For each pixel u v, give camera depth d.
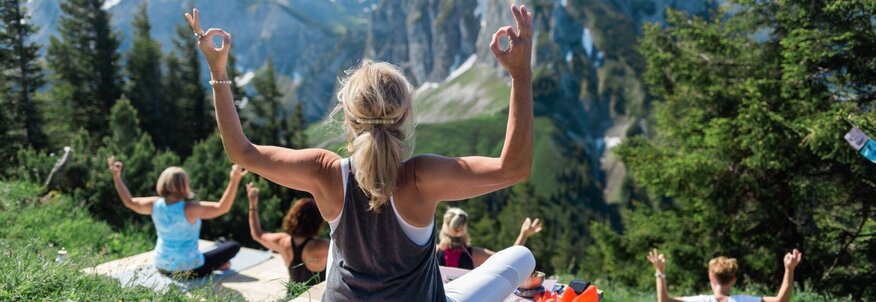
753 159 12.62
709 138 13.45
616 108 192.00
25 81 40.84
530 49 1.79
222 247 6.30
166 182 5.80
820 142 11.40
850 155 11.27
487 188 1.92
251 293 5.79
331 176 2.02
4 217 7.95
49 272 3.79
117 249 8.19
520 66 1.79
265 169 2.06
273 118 65.38
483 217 72.88
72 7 48.97
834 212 13.77
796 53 12.45
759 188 13.66
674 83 15.86
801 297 8.47
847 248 13.53
